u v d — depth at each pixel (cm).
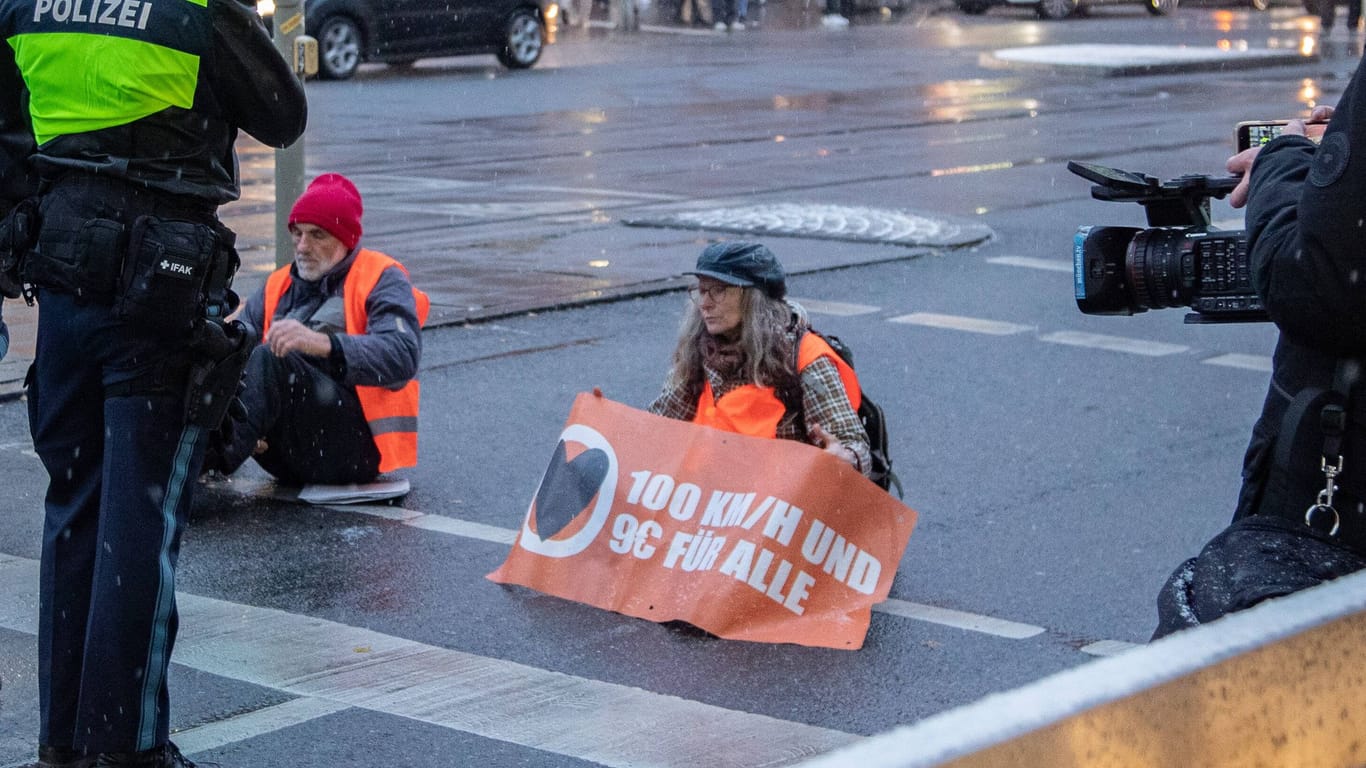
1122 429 1105
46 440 532
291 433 912
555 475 812
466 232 1845
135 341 509
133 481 513
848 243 1811
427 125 2828
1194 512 924
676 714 636
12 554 816
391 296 923
